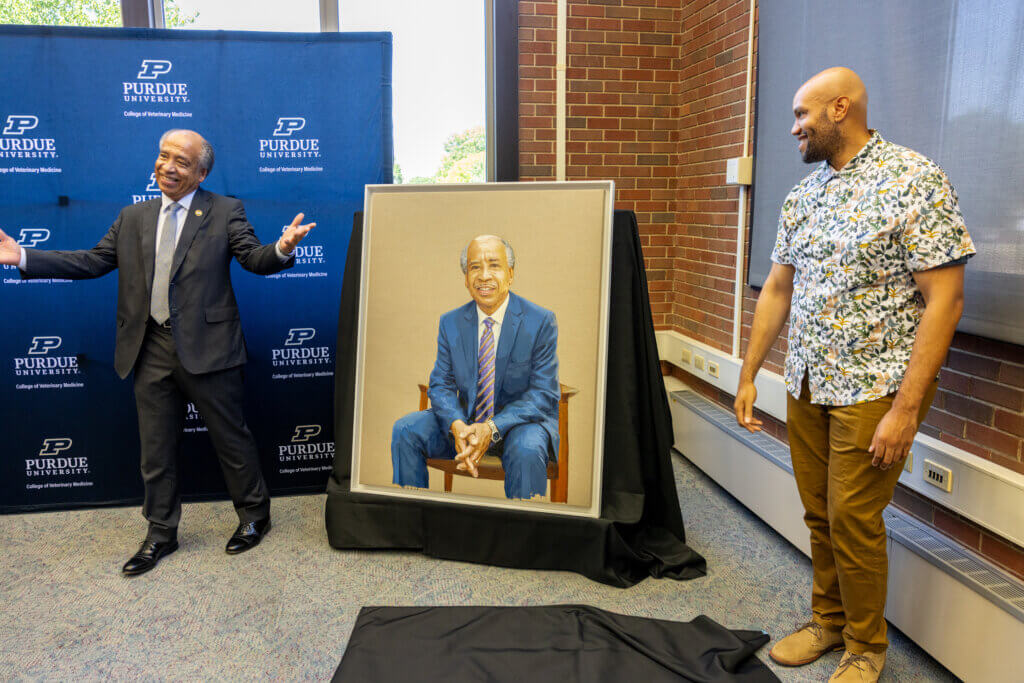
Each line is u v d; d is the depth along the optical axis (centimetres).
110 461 340
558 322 272
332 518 294
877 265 185
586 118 413
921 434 232
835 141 191
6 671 220
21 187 322
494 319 278
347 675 212
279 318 344
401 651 224
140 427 283
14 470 335
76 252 277
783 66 301
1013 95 191
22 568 283
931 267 176
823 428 209
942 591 209
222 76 329
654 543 284
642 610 251
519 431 276
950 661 207
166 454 285
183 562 287
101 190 327
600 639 230
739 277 352
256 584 270
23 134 320
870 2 246
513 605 254
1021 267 191
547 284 273
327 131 338
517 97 402
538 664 218
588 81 410
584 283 270
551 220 274
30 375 330
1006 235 195
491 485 279
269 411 348
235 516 330
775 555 290
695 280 408
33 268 263
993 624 191
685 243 420
